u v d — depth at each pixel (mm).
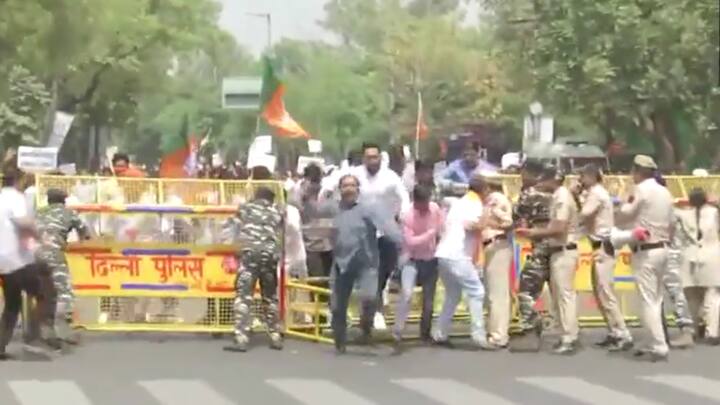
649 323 15234
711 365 14914
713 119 43594
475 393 12828
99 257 16672
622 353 15883
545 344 16531
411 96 88125
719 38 40906
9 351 15469
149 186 17656
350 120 106500
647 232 15047
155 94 67562
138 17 59094
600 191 15859
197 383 13289
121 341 16453
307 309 16672
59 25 36281
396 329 15875
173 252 16766
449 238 16031
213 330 16844
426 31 89062
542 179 16172
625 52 41844
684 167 43375
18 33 33719
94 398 12375
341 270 15438
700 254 16828
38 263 14992
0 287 16219
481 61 82562
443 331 16297
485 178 16219
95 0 38188
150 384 13211
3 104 50438
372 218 15312
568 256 15727
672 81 42031
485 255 16281
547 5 43812
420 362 15000
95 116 69438
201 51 73312
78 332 16656
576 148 50969
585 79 42719
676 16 41094
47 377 13633
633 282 17828
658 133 45688
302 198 18406
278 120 28281
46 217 15508
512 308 16922
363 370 14336
